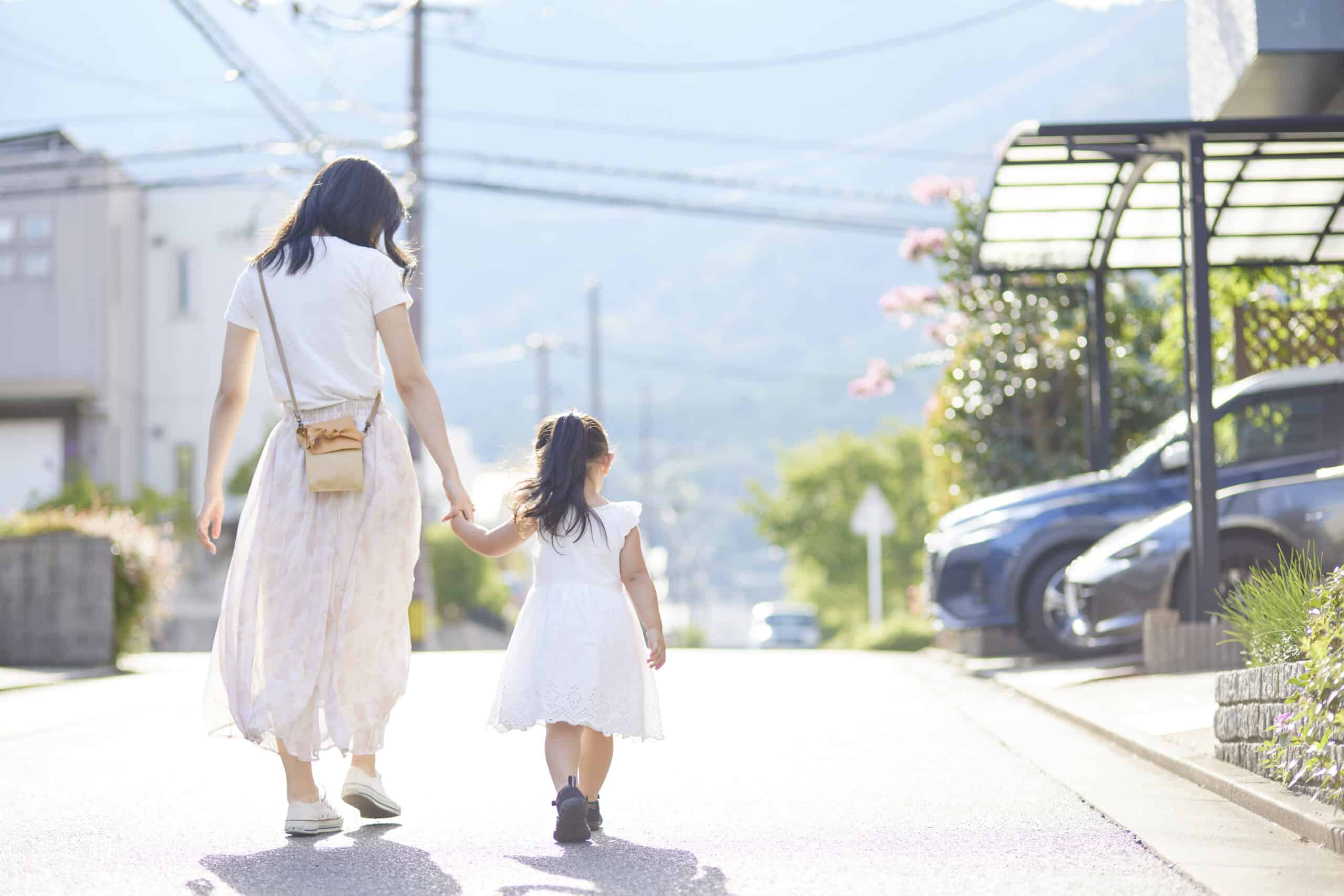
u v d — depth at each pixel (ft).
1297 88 42.14
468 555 119.34
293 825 18.79
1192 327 36.78
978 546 42.73
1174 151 35.78
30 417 107.04
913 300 58.65
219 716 18.60
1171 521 38.14
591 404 175.11
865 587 153.28
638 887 15.97
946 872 16.71
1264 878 16.21
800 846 18.19
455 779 23.44
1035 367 54.85
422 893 15.67
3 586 48.26
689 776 23.72
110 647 47.88
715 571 465.06
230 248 116.37
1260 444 40.47
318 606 18.31
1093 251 44.88
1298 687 18.86
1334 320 43.70
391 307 18.86
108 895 15.61
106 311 108.78
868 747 26.91
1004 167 39.91
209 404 115.75
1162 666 34.86
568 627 18.58
